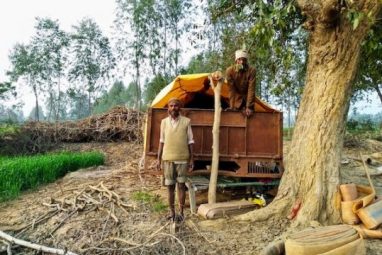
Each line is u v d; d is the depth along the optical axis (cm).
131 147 1873
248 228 629
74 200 786
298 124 678
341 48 624
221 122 719
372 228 594
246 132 718
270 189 778
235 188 811
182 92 819
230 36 1410
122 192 839
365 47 737
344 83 639
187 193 809
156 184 906
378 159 1371
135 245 592
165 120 667
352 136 1797
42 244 638
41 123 2081
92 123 2088
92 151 1767
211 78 718
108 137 2023
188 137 668
